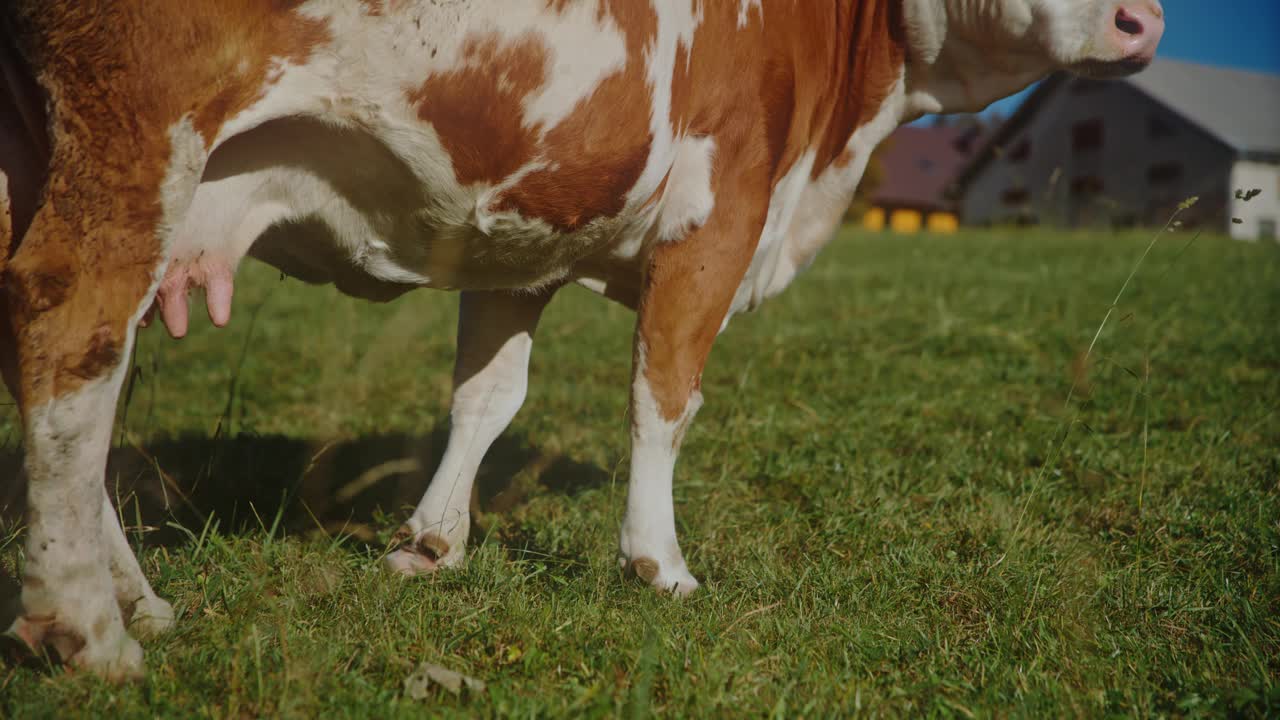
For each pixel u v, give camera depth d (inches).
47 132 83.2
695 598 112.7
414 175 98.6
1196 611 111.5
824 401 217.3
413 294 285.6
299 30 87.6
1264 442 184.9
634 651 94.7
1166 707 91.0
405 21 90.7
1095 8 134.3
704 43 113.0
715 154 118.4
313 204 100.0
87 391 83.3
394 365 241.1
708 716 84.8
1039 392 229.5
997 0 135.5
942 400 219.5
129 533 124.6
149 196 83.8
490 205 103.5
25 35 81.4
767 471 167.6
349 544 132.2
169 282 94.0
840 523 140.6
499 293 130.0
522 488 159.5
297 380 235.5
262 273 444.5
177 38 82.5
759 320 337.1
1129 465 168.4
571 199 106.9
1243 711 88.1
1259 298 376.5
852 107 142.9
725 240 120.5
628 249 121.3
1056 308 352.2
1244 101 1488.7
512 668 94.2
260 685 82.6
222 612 101.0
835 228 150.3
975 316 342.6
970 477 164.6
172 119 83.5
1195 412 205.9
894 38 140.6
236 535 125.1
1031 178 1642.5
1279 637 104.5
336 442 171.3
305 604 104.7
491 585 113.0
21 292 81.7
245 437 171.9
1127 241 754.2
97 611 85.0
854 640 102.1
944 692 92.6
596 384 243.1
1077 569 121.4
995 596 114.0
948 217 2066.9
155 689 83.5
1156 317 328.2
